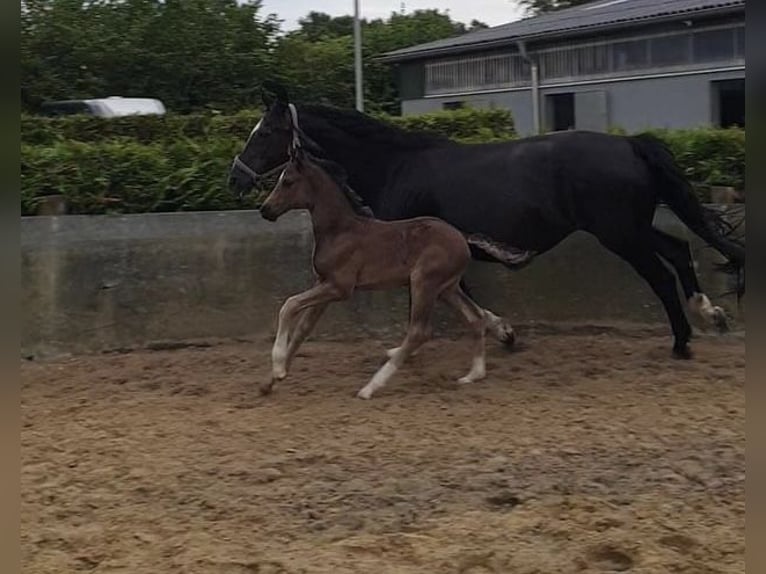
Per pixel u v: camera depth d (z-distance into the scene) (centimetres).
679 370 827
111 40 2142
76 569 463
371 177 844
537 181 815
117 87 2167
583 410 719
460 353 894
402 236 754
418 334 757
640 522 502
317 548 481
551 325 964
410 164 837
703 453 616
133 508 538
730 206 940
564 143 820
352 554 471
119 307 934
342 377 823
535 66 1947
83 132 1112
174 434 671
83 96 2114
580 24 1831
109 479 584
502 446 636
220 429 682
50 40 2120
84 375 847
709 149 998
